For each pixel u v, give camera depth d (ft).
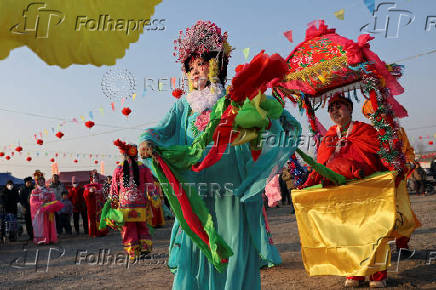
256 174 9.09
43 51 1.44
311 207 13.46
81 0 1.49
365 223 12.50
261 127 7.60
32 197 32.60
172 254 9.66
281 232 28.35
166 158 8.59
